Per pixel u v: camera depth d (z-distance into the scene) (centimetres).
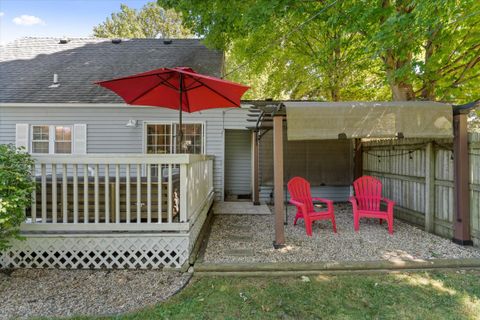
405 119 392
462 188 412
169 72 399
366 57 787
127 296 281
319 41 926
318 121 384
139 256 352
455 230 422
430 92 639
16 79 838
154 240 346
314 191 802
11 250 342
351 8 585
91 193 374
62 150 771
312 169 786
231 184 905
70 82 831
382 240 437
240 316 248
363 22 576
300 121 383
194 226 398
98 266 344
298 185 533
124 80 399
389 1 565
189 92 461
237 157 906
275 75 1162
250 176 904
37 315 248
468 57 579
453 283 304
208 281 313
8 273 329
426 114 395
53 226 342
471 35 539
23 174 315
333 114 386
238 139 905
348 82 1013
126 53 989
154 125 788
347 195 804
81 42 1052
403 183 559
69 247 345
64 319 241
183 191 349
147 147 785
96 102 756
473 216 407
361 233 479
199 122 788
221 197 793
